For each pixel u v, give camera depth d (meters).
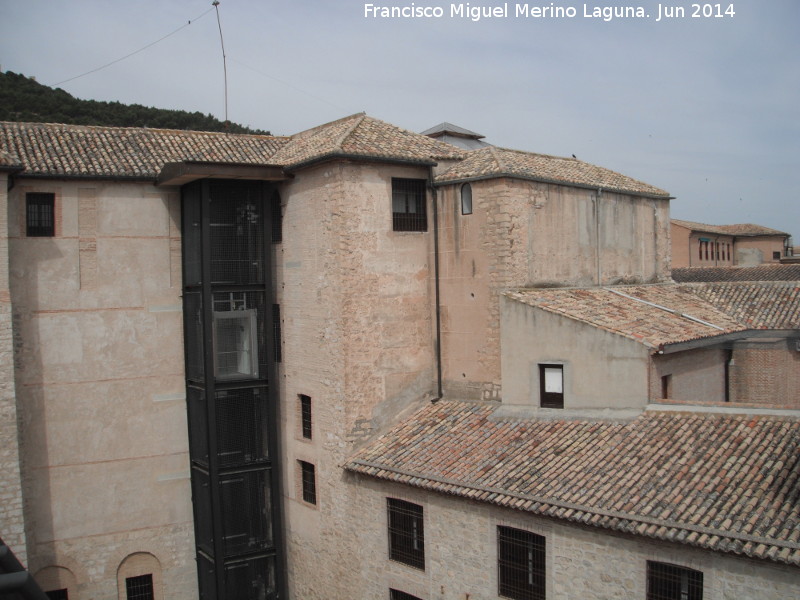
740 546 12.43
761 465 14.30
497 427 19.23
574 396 18.47
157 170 23.20
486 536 16.67
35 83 49.75
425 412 21.59
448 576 17.59
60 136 23.83
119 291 23.14
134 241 23.34
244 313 22.41
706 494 13.93
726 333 21.14
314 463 21.75
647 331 18.56
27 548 21.70
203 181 21.55
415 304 22.11
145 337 23.50
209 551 22.50
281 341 23.30
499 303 20.45
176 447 23.94
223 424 22.42
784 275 41.94
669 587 13.80
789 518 12.66
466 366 21.52
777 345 22.52
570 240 22.72
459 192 21.56
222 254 22.25
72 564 22.50
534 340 19.25
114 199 23.06
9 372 20.28
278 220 23.28
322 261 21.20
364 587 20.02
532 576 15.96
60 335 22.38
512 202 20.56
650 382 17.39
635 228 26.02
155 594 23.70
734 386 23.03
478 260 21.08
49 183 22.19
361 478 19.94
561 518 14.71
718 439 15.54
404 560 18.94
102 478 22.92
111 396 23.05
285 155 23.62
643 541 13.93
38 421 22.06
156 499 23.66
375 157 20.69
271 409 22.72
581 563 14.92
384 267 21.39
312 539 22.00
